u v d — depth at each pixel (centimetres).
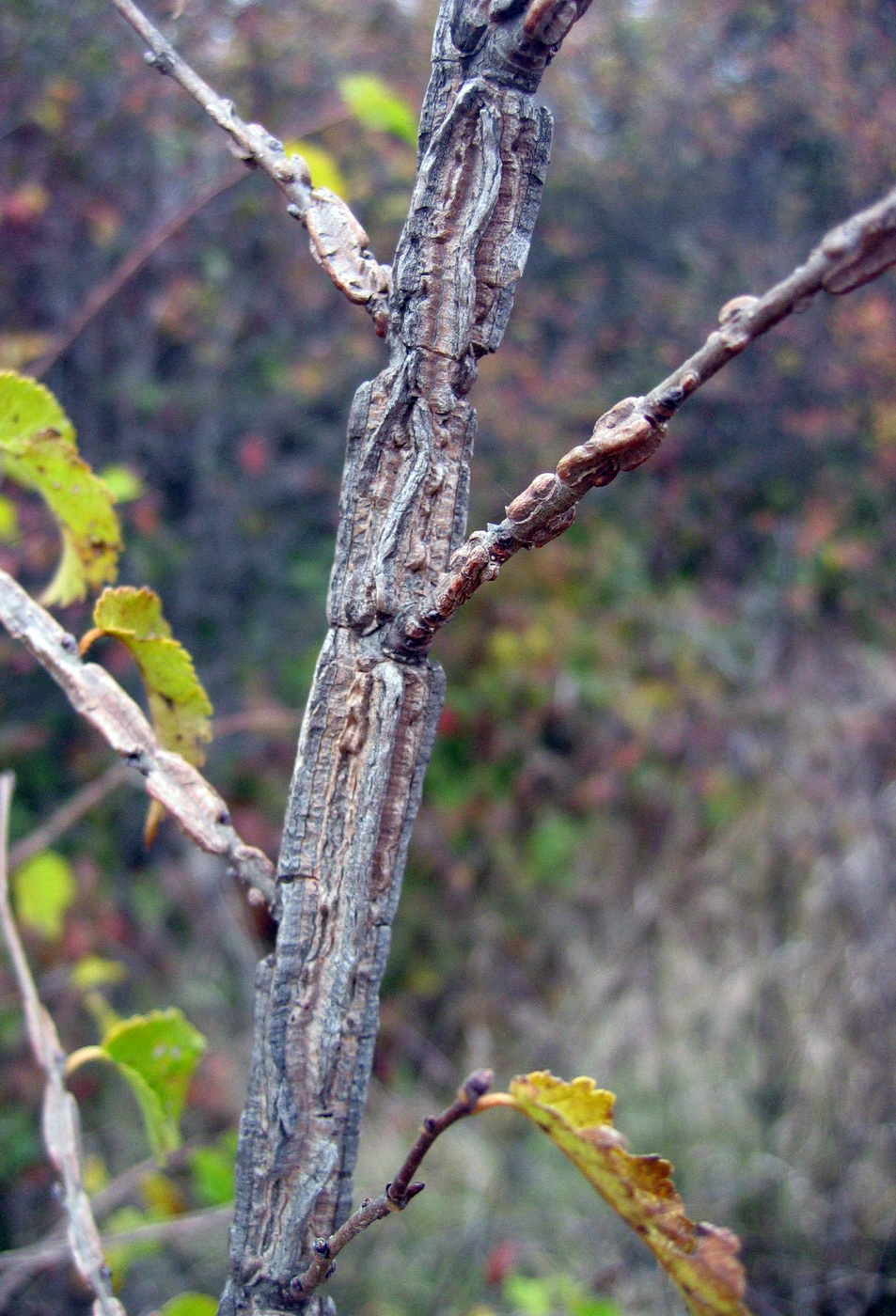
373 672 72
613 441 57
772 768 400
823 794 377
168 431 477
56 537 358
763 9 531
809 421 545
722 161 582
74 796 395
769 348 552
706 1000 360
